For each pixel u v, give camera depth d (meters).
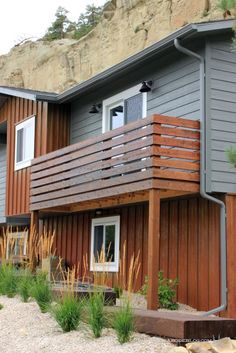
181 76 10.15
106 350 5.88
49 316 7.63
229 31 9.36
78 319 6.83
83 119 13.56
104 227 12.84
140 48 23.45
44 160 12.55
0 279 9.70
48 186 12.27
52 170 12.12
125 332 6.14
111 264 12.23
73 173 11.27
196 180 9.10
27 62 33.06
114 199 10.70
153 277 8.34
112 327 6.52
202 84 9.38
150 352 5.68
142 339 6.19
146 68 11.16
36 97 13.42
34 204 12.82
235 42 6.79
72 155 11.36
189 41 9.59
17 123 15.34
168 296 9.58
